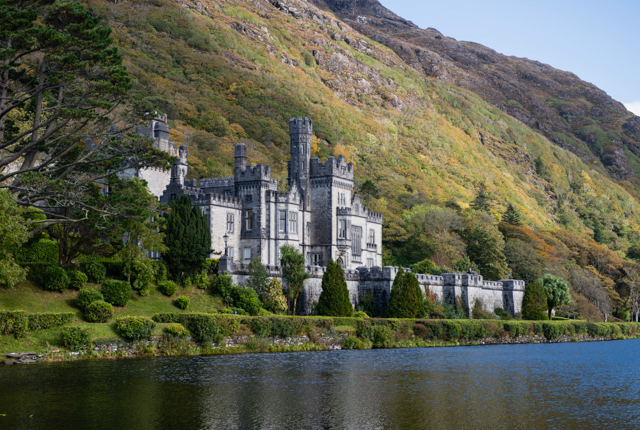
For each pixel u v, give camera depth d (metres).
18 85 54.66
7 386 39.47
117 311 57.81
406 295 81.75
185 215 67.56
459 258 125.44
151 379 43.66
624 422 37.41
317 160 99.31
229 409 36.78
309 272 79.75
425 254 128.88
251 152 165.38
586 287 129.38
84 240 61.44
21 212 52.09
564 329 98.00
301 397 40.84
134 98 55.38
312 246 98.62
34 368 44.97
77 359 49.25
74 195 52.56
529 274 128.25
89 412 34.53
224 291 68.19
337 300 75.62
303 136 99.31
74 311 54.34
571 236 159.50
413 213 141.25
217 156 154.88
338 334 68.56
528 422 36.88
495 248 126.88
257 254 91.00
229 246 90.25
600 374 56.38
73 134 55.53
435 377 50.84
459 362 61.00
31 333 49.22
